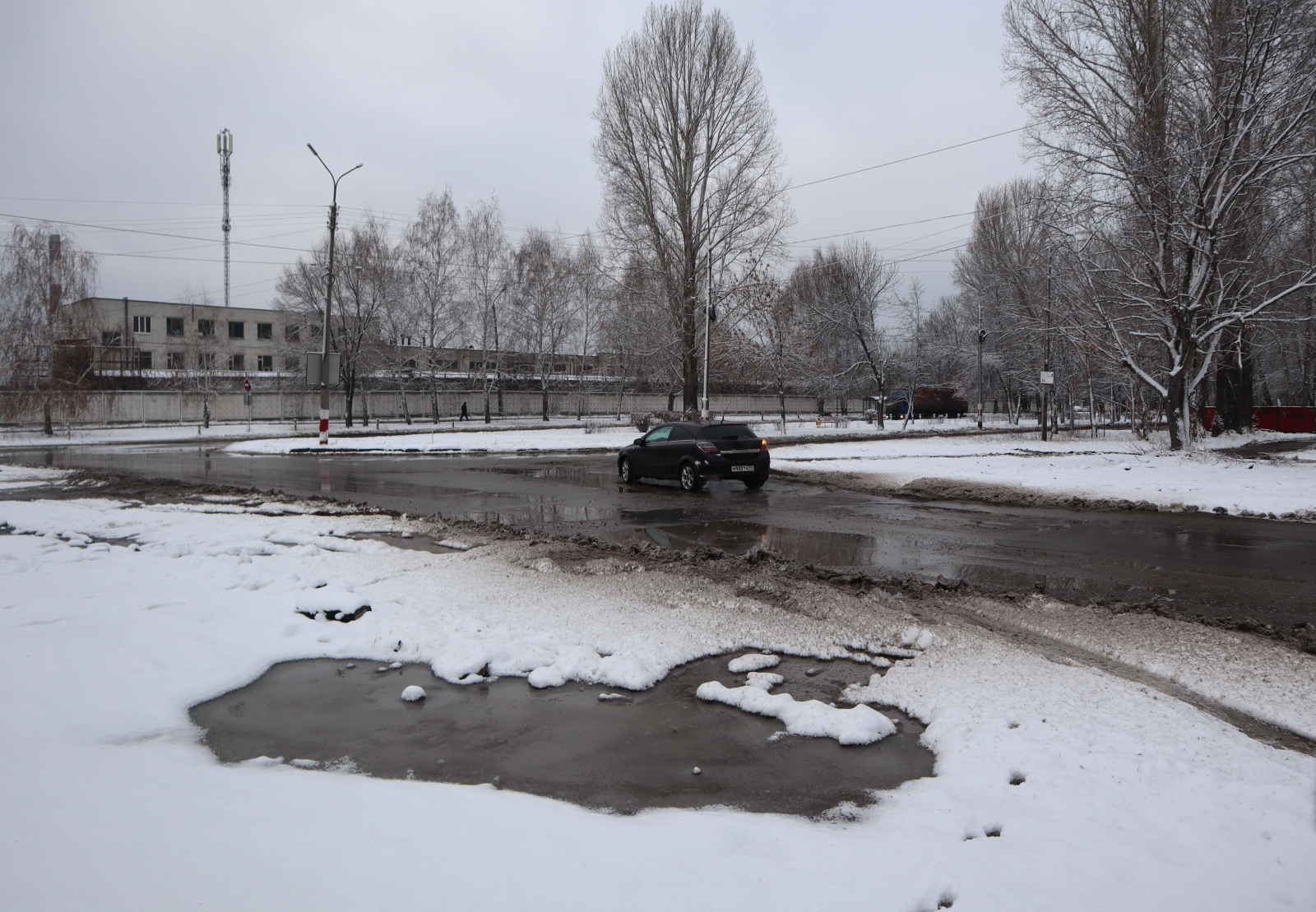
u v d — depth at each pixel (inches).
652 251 1497.3
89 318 1689.2
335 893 102.1
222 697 197.2
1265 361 1884.8
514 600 279.3
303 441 1333.7
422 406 2532.0
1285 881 111.1
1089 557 370.0
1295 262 834.2
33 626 240.1
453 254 2132.1
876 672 213.8
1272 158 688.4
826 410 3102.9
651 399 2864.2
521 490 655.8
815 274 2322.8
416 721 182.1
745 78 1449.3
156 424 2107.5
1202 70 753.0
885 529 455.8
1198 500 536.4
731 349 1760.6
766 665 217.6
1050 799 136.0
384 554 361.7
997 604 280.1
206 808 127.6
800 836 124.3
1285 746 163.8
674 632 242.8
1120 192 776.3
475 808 132.4
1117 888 108.9
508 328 2356.1
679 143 1483.8
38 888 99.6
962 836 124.6
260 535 408.5
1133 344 906.1
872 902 104.7
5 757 145.3
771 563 342.6
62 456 1076.5
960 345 2464.3
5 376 1558.8
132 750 156.1
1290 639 235.8
